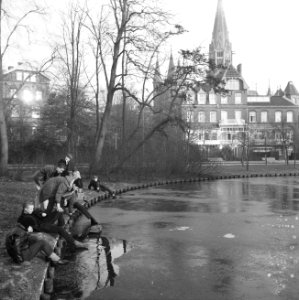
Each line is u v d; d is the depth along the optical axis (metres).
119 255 8.69
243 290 6.52
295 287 6.63
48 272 7.14
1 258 7.38
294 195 21.61
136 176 29.67
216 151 63.34
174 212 15.16
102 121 29.00
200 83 31.31
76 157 29.59
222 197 20.59
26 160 27.88
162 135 31.42
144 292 6.47
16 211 12.23
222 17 117.62
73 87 33.38
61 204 9.18
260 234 10.91
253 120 78.25
